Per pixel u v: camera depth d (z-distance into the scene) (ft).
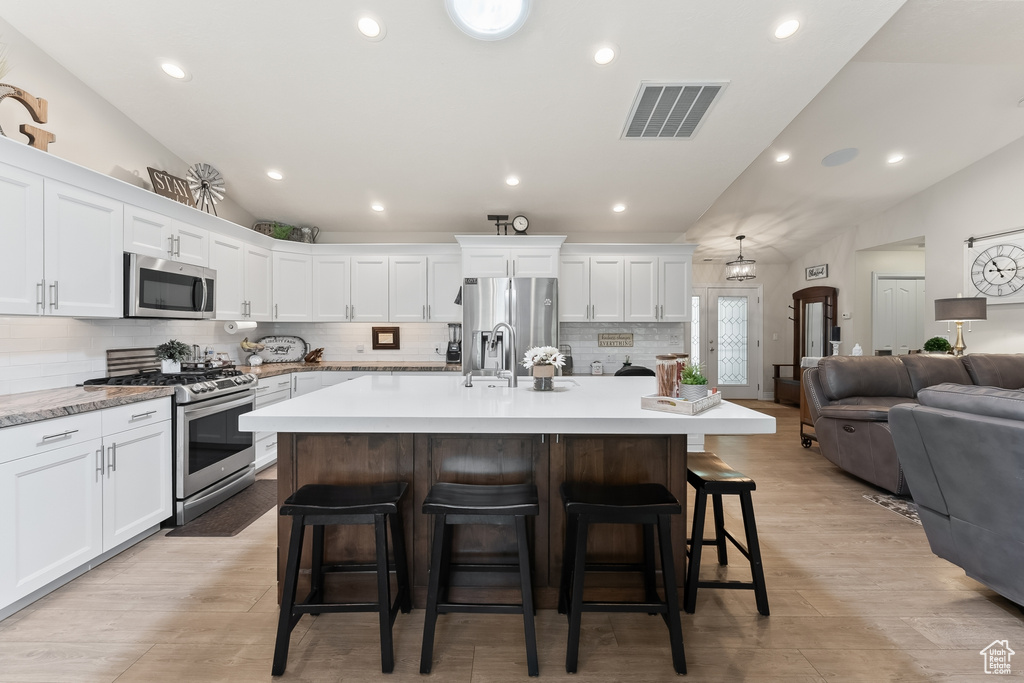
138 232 9.26
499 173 12.66
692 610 6.13
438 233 17.17
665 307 15.57
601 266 15.58
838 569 7.36
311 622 5.99
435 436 6.16
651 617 6.10
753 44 7.82
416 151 11.60
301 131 10.81
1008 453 5.28
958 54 9.61
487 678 4.99
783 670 5.11
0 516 5.73
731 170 12.25
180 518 8.96
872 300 20.03
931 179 15.89
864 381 12.22
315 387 14.83
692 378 5.76
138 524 7.98
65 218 7.63
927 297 16.57
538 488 6.15
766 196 16.94
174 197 10.67
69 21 7.74
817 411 13.02
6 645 5.45
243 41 8.08
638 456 6.14
